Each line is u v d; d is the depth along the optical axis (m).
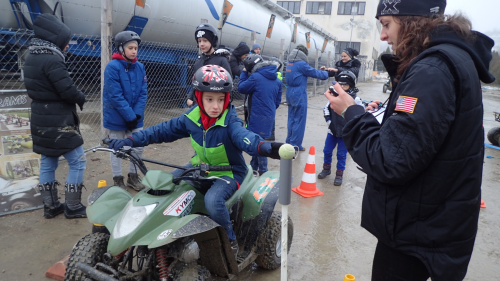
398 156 1.48
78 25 7.67
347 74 5.18
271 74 5.32
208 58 5.33
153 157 6.49
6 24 7.36
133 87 4.67
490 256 3.76
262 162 5.46
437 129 1.44
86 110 9.09
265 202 3.08
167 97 11.14
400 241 1.65
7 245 3.49
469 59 1.54
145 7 8.20
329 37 25.81
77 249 2.60
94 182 5.14
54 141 3.79
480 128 1.56
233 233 2.77
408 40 1.64
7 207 4.11
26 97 4.15
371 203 1.73
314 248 3.79
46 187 4.00
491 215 4.87
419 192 1.57
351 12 41.50
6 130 4.05
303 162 6.90
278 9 16.08
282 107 14.10
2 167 4.06
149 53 9.44
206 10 10.09
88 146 6.58
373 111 2.17
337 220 4.49
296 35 17.33
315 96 19.05
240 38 12.38
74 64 9.30
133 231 2.30
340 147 5.68
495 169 7.24
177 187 2.64
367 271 3.41
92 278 2.39
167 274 2.38
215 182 2.75
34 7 7.28
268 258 3.18
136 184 5.00
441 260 1.57
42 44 3.59
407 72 1.59
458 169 1.53
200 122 2.72
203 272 2.39
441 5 1.62
